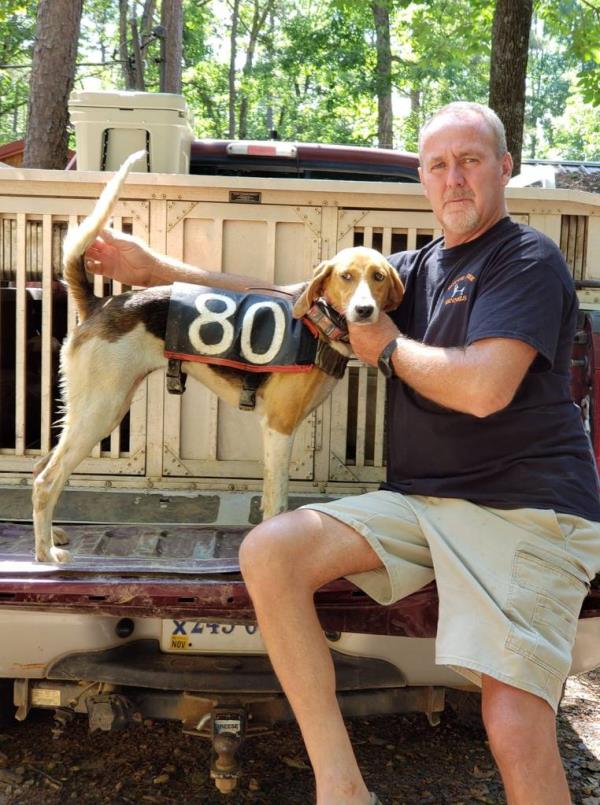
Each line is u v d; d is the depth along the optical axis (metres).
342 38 25.28
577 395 3.04
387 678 2.62
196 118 31.53
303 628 2.20
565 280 2.45
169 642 2.65
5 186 3.37
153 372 3.19
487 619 2.18
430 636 2.43
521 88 6.98
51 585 2.38
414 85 25.45
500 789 2.94
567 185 9.27
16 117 32.78
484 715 2.15
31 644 2.54
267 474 2.95
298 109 30.02
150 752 3.11
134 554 2.76
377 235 3.64
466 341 2.42
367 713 2.72
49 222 3.39
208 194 3.39
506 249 2.47
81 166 4.25
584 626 2.55
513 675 2.11
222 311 2.90
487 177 2.54
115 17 32.53
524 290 2.36
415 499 2.48
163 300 2.93
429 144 2.62
